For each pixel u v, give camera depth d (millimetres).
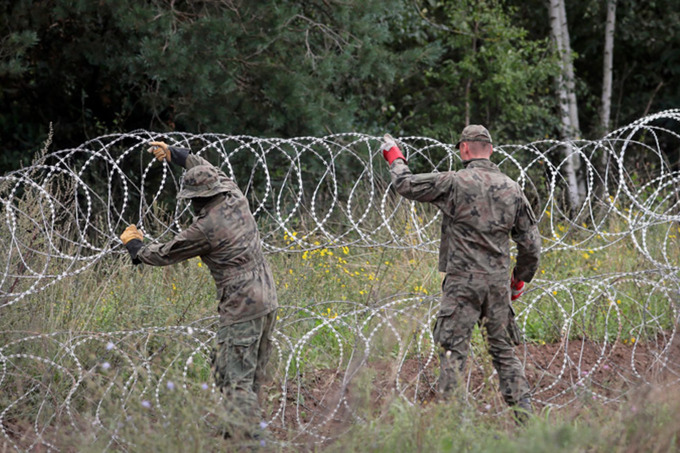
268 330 14312
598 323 20781
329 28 33719
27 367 16156
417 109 45688
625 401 14930
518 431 13500
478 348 16188
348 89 41406
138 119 36469
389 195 29531
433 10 46281
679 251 24562
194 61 28984
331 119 32281
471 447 12367
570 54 44531
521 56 43969
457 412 13398
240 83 31922
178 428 12625
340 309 20297
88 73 36469
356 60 33531
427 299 17188
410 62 34688
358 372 15641
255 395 13602
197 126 32750
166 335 15469
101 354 16500
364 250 25219
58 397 15273
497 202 14273
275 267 21609
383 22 39594
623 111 52469
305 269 21297
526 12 50625
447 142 43469
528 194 36906
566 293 21859
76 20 33594
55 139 37250
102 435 13164
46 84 37156
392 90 44625
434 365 17922
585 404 15062
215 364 14109
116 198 33156
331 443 13961
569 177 40906
